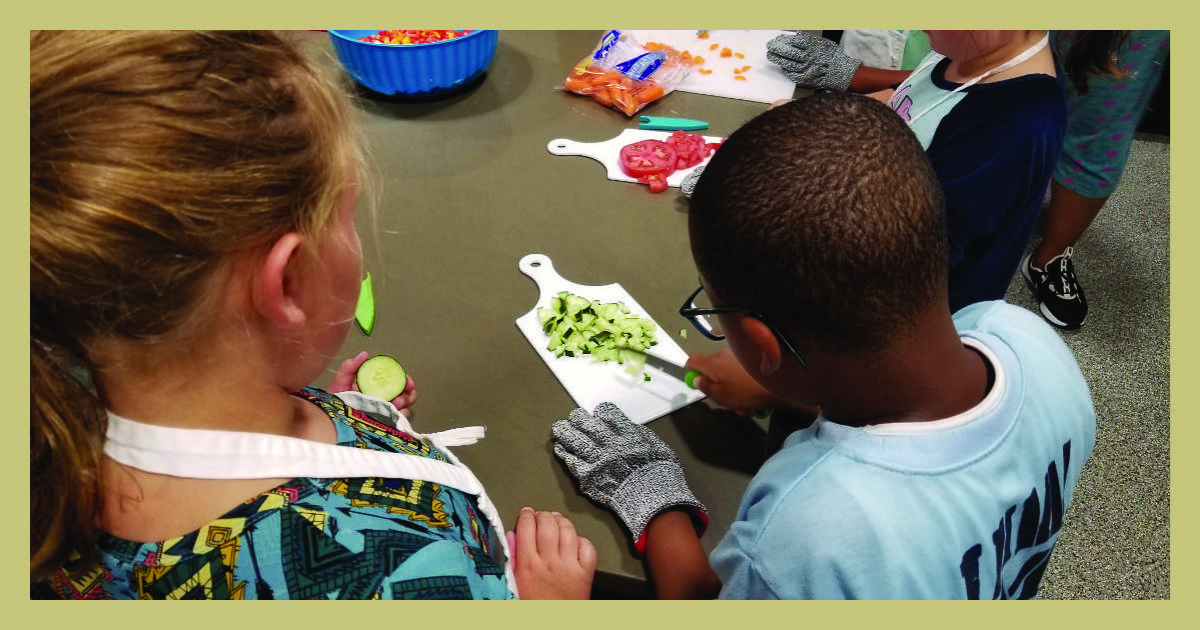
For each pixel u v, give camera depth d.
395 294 1.02
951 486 0.56
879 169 0.52
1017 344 0.68
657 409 0.88
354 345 0.95
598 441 0.81
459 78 1.38
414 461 0.58
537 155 1.27
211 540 0.46
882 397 0.58
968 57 0.96
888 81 1.43
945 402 0.58
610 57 1.42
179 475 0.47
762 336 0.57
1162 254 2.03
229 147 0.39
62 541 0.47
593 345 0.94
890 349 0.55
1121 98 1.52
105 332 0.41
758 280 0.54
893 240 0.51
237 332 0.45
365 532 0.49
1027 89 0.90
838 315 0.53
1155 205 2.17
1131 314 1.89
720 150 0.58
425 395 0.89
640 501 0.75
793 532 0.56
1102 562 1.46
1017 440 0.61
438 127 1.33
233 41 0.42
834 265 0.51
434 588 0.49
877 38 1.72
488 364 0.93
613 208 1.17
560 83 1.44
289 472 0.49
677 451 0.83
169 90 0.38
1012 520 0.61
